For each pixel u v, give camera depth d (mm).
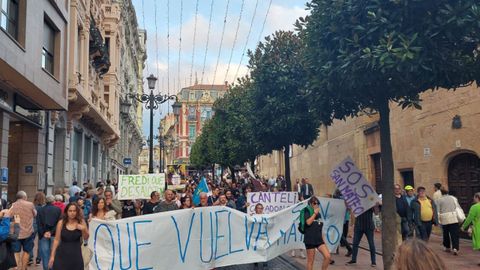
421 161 16750
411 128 17469
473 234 11156
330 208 11195
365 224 11312
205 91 97062
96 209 9336
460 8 7320
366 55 7602
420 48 7422
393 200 9055
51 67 18438
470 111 14266
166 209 10734
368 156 21781
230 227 9523
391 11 7781
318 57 8969
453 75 8562
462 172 15125
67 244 7625
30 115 18203
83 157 28516
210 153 40156
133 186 14320
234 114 29734
